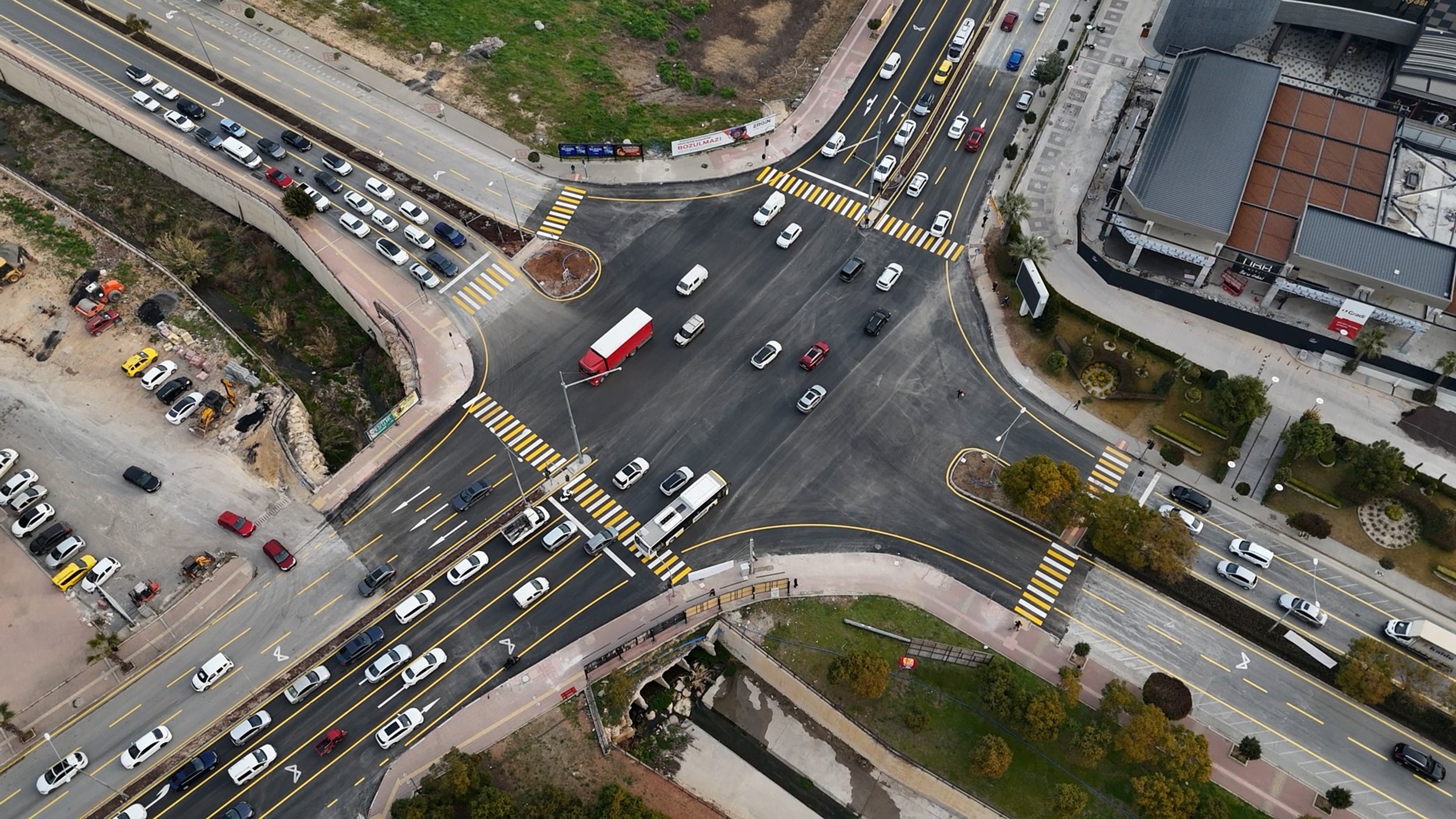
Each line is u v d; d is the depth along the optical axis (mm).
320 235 127812
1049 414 117250
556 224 130625
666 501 109938
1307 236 117438
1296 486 111438
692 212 132375
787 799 99125
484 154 136000
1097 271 127812
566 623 102062
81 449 111125
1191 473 113375
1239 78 130875
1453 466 112250
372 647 99562
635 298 124625
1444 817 93812
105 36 143750
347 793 92938
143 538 105562
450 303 123500
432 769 93625
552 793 90375
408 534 106938
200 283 128250
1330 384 118625
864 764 100938
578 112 141000
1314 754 97062
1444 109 136000
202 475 110000
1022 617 103875
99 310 120812
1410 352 118062
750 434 114812
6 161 136875
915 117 141875
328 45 145375
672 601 103562
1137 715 93938
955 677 100375
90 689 96875
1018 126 140625
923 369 120062
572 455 112562
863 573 106312
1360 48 147375
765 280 126625
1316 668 101000
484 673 99188
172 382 115875
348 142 135625
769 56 151500
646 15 154750
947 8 154625
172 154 132250
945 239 130500
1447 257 115812
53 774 91688
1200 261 120375
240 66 142250
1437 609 104938
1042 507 107750
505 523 107812
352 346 125625
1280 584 106375
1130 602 105250
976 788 95875
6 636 99188
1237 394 110938
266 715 95688
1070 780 95438
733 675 105500
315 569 104438
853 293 125750
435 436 113750
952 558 107500
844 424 115812
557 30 150875
